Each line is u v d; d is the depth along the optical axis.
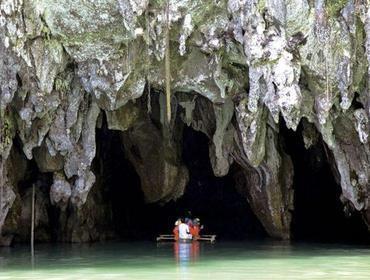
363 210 16.28
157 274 10.05
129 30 12.95
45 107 14.74
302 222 20.97
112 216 20.00
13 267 11.40
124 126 16.52
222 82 14.60
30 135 15.57
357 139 15.44
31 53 13.48
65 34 13.43
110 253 14.23
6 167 16.36
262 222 19.05
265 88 13.49
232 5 13.07
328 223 20.70
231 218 23.78
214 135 17.12
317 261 12.02
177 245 16.69
